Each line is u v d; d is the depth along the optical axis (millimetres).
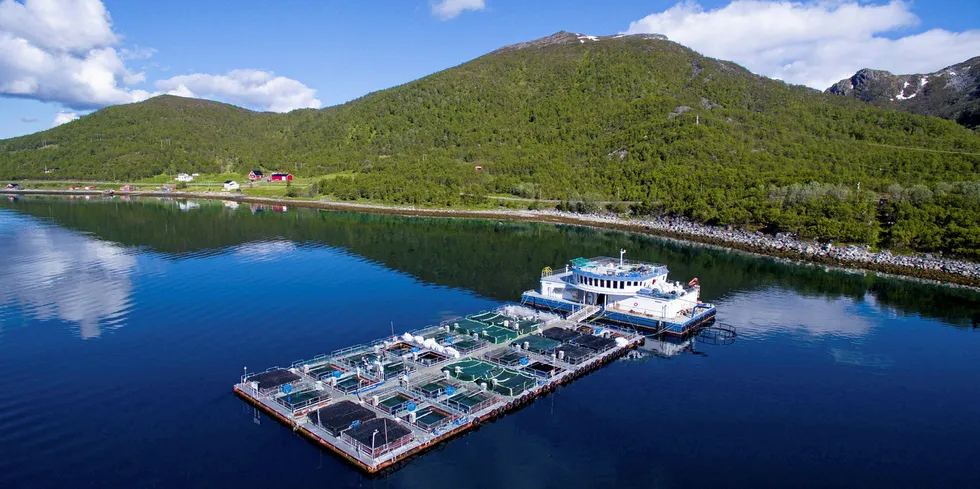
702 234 194250
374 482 51562
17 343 86062
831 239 165000
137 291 116875
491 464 54531
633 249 174125
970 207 163375
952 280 129750
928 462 55469
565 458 55688
